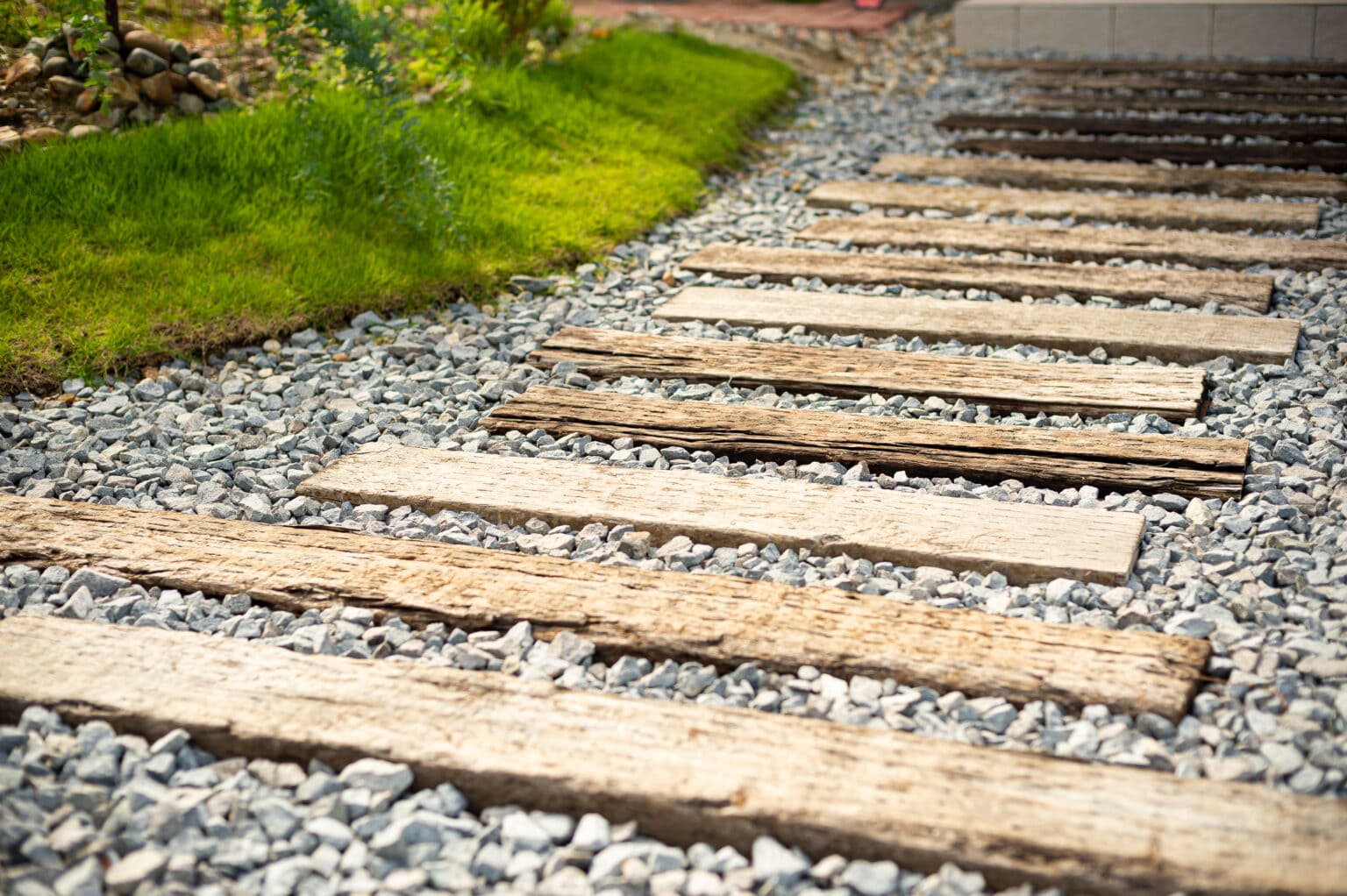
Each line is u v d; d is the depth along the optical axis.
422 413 4.43
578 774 2.51
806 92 9.48
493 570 3.29
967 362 4.70
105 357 4.62
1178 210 6.52
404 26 6.00
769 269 5.80
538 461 3.98
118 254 5.14
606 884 2.34
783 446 4.04
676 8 11.84
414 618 3.12
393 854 2.40
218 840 2.44
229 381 4.64
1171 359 4.79
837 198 6.91
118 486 3.88
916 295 5.56
